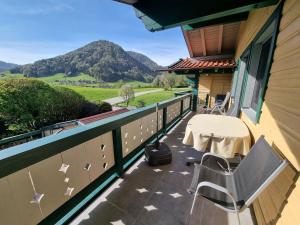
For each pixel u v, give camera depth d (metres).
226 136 2.08
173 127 4.62
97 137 1.85
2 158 0.95
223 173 1.81
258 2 1.60
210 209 1.76
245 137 2.07
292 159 1.16
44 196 1.32
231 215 1.69
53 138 1.30
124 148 2.41
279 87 1.49
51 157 1.34
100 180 1.94
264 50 2.57
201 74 7.11
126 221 1.61
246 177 1.52
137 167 2.57
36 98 10.01
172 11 2.04
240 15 3.18
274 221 1.25
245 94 3.01
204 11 1.83
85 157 1.70
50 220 1.38
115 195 1.96
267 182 1.17
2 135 8.72
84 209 1.75
